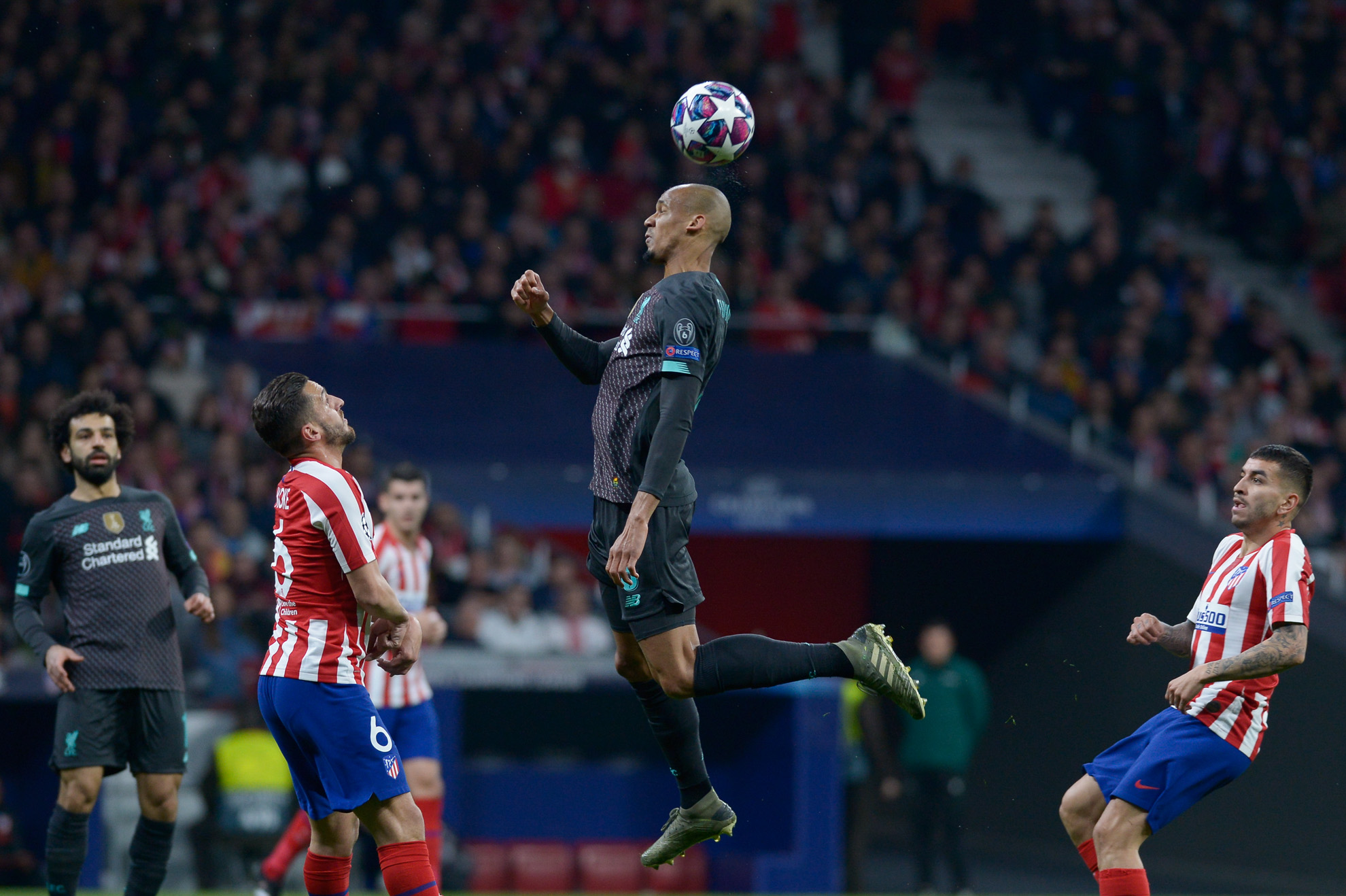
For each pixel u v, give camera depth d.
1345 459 53.56
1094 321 57.34
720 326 17.27
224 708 34.59
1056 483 47.03
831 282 57.31
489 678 37.47
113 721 21.84
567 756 42.03
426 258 54.50
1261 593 19.83
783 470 46.06
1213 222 65.50
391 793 18.05
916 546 55.28
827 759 36.94
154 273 51.28
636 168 60.41
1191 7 70.88
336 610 17.95
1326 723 40.75
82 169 55.03
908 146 62.81
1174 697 19.00
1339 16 70.44
